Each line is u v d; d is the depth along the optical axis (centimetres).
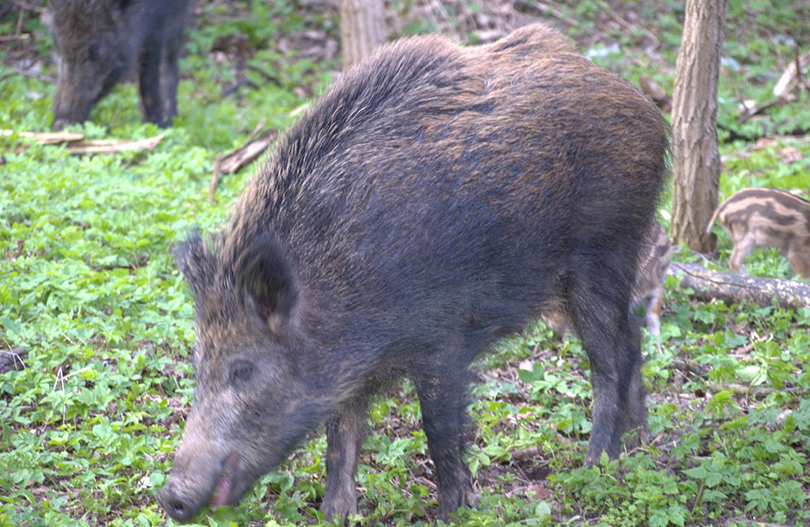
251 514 520
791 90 1460
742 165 1141
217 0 1844
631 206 579
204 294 490
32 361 629
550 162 528
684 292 811
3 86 1352
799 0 2103
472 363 551
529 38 573
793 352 705
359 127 510
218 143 1234
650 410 656
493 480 595
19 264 751
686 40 878
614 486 534
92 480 532
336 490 539
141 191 923
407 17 1795
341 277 491
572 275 587
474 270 514
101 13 1161
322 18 1823
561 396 691
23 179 927
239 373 481
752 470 551
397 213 492
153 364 648
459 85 529
